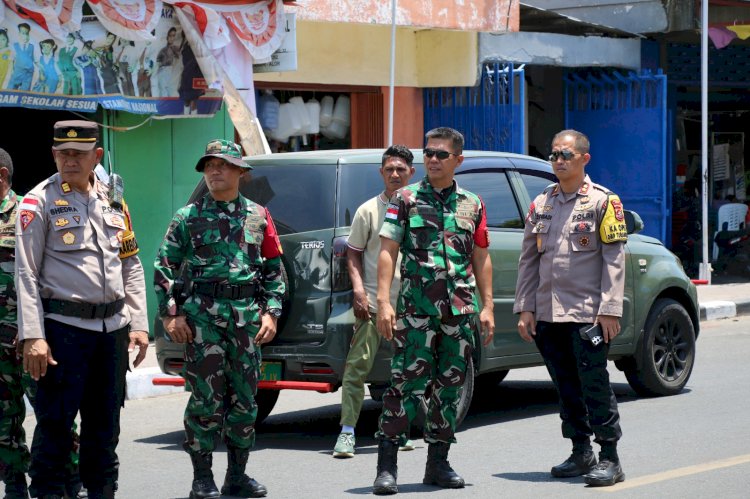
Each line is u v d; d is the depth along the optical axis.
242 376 9.19
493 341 12.34
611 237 9.63
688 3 25.81
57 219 8.23
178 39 17.36
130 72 16.83
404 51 23.02
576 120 26.77
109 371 8.49
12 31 15.49
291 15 18.75
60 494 8.41
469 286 9.50
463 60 22.95
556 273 9.85
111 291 8.40
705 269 25.59
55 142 8.29
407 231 9.48
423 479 9.93
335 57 21.78
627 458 10.73
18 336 8.12
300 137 21.72
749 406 13.34
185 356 9.22
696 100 30.02
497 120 22.98
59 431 8.32
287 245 11.49
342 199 11.49
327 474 10.42
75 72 16.17
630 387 15.03
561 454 11.11
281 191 11.77
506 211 12.77
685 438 11.56
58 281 8.24
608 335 9.66
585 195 9.85
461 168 12.43
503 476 10.19
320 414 13.84
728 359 17.16
